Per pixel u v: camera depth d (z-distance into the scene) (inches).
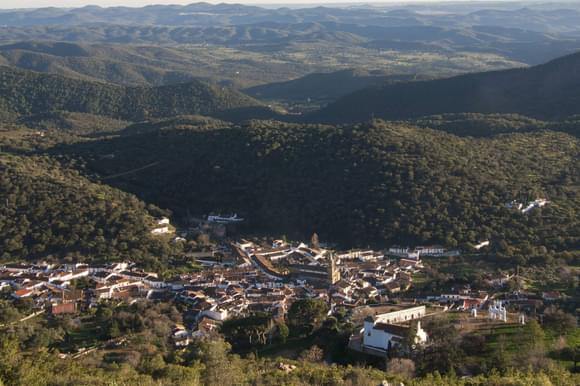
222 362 5241.1
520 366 5270.7
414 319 6328.7
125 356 5733.3
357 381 4795.8
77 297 7628.0
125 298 7691.9
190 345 6131.9
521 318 6235.2
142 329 6643.7
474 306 6909.5
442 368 5339.6
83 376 4586.6
